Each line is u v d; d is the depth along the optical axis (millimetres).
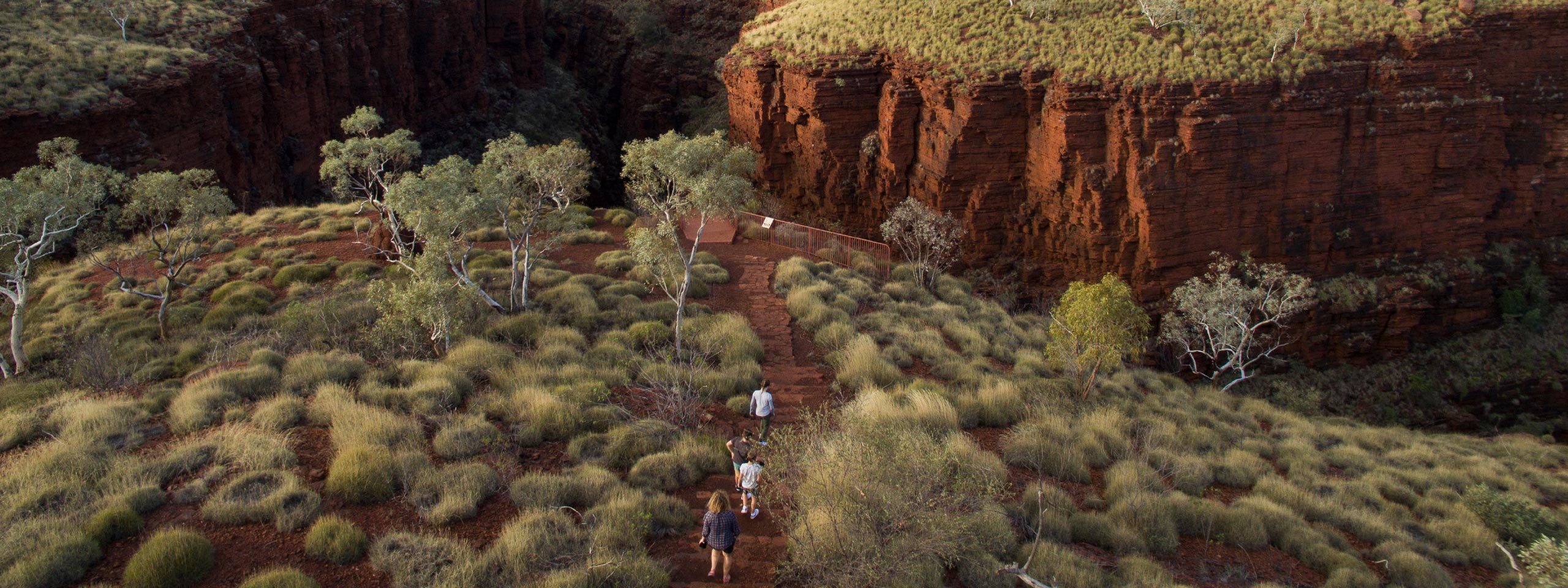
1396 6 33531
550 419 14375
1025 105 33812
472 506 11461
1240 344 30047
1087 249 33062
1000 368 22438
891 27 39000
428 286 17828
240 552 10188
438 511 11219
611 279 24938
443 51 57312
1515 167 34344
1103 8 35969
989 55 34625
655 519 11844
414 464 12250
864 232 39938
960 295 30125
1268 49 32031
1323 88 31203
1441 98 31938
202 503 11148
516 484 12141
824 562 10312
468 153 57719
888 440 11742
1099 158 32031
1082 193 32281
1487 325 34188
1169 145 30547
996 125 34031
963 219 35781
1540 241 35125
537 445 13945
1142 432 18469
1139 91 30734
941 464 11688
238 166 36750
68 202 18281
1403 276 33219
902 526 10672
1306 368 33000
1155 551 12922
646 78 69188
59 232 18484
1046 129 33000
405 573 9828
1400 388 32531
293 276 23312
